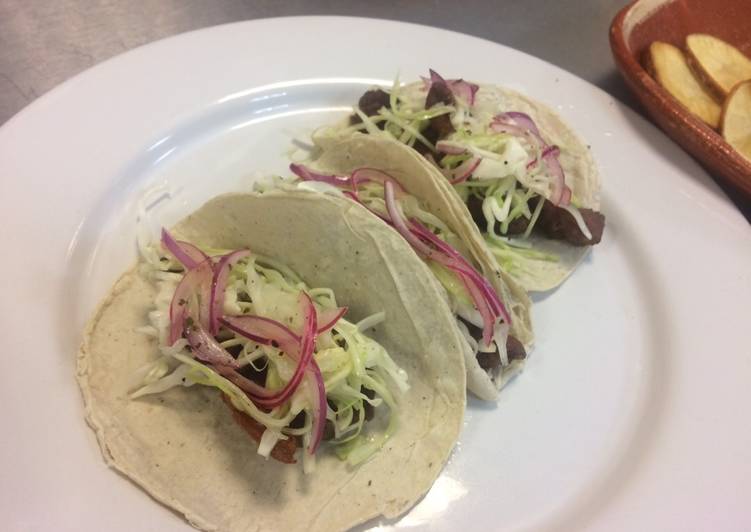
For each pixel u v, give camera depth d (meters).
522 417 0.21
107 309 0.21
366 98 0.28
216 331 0.20
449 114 0.26
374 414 0.21
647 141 0.28
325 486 0.19
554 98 0.29
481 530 0.19
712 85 0.31
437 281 0.21
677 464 0.20
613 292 0.25
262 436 0.19
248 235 0.22
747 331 0.23
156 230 0.24
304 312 0.20
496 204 0.24
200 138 0.27
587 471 0.20
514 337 0.22
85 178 0.24
